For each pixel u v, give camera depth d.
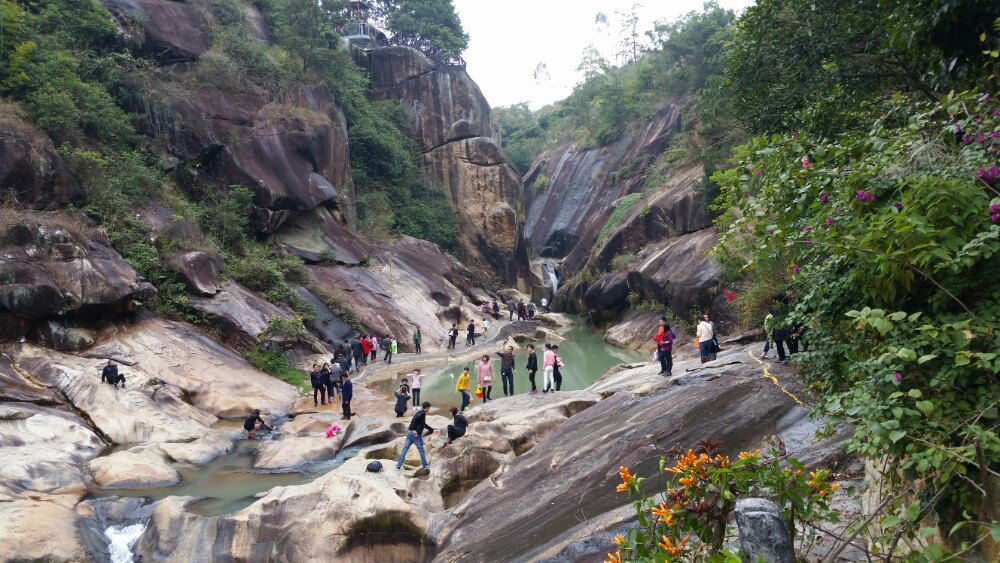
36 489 9.70
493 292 42.28
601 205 47.69
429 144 45.25
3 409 11.63
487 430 11.02
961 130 3.86
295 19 32.75
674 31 44.09
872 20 8.55
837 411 3.61
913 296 3.51
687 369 11.77
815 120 8.77
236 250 23.72
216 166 24.94
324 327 22.95
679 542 3.34
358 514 8.31
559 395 13.23
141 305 16.91
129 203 19.20
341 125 33.56
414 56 45.41
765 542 2.77
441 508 9.20
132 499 9.79
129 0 25.16
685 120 36.59
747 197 5.48
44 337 14.51
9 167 15.95
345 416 14.70
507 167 46.81
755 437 7.22
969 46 5.54
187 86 25.22
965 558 2.88
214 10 28.72
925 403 2.84
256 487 10.68
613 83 57.09
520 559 6.40
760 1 9.72
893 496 3.29
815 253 4.39
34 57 18.78
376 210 36.00
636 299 29.84
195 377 15.71
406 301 28.61
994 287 3.15
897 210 3.45
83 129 19.66
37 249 14.87
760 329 13.66
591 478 7.86
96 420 12.65
